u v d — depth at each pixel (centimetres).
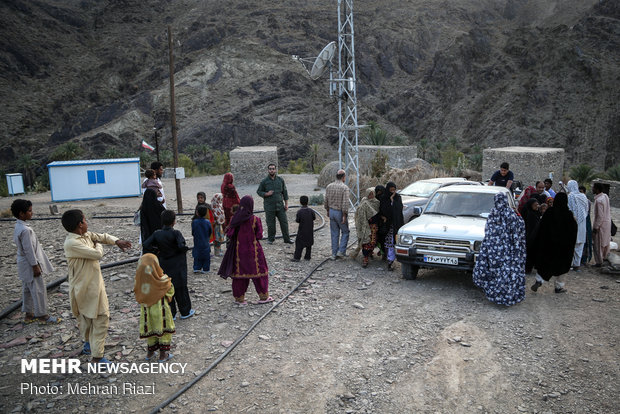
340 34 1505
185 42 17400
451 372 505
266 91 13288
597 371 502
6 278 844
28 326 634
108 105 13975
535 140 12438
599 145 11694
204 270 866
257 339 591
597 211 874
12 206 615
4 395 471
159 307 524
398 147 3353
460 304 701
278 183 1098
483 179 2912
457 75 15412
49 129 15050
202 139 11738
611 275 836
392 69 16538
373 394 466
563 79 13662
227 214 1052
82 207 1969
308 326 629
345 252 975
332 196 943
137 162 2455
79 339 598
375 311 679
